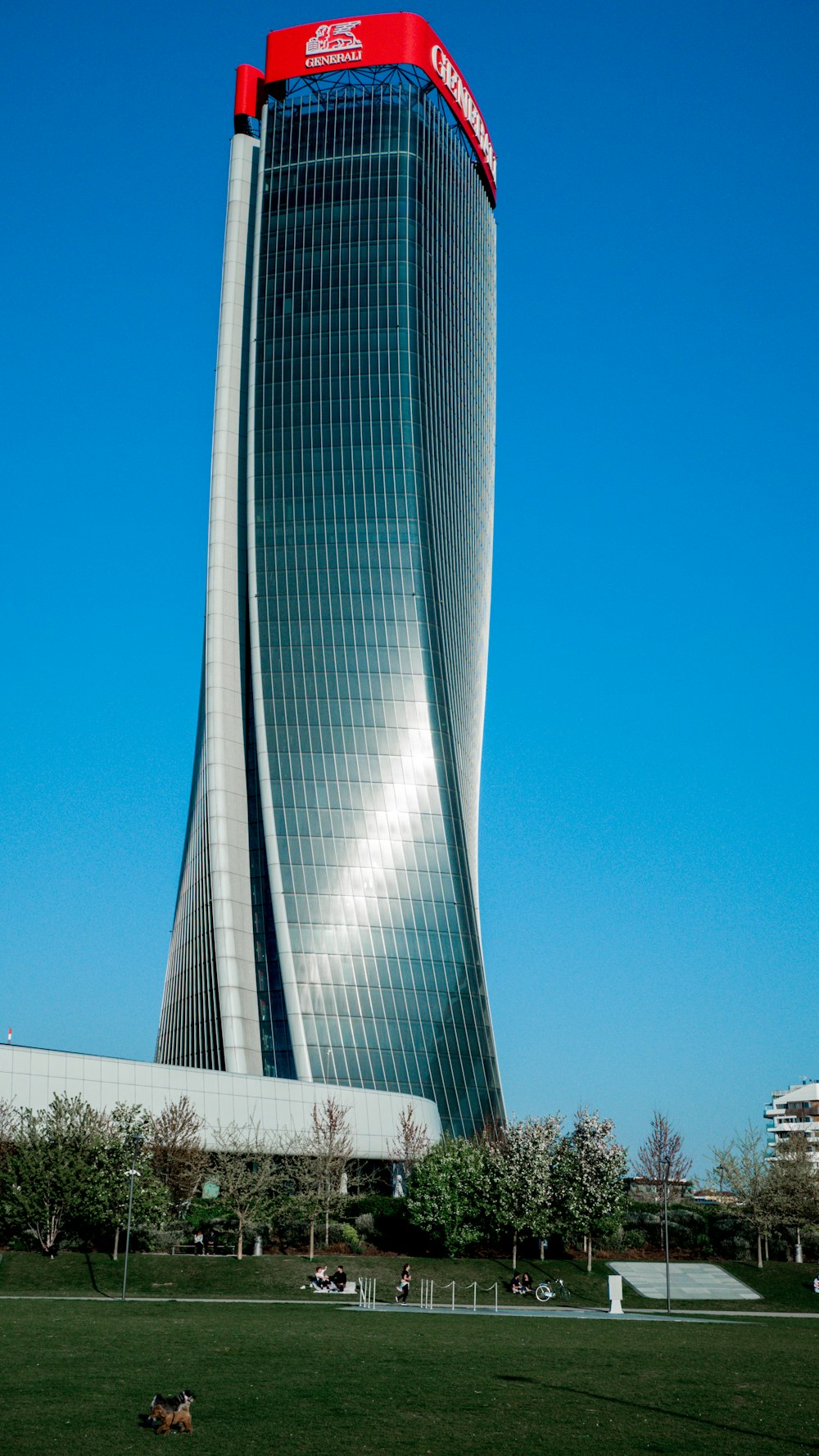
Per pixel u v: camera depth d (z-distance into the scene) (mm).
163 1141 86062
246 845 131625
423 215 152625
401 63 155750
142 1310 55344
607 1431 30703
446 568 143750
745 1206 96562
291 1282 72125
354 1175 109188
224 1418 30531
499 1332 51875
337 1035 125438
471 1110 126625
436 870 132375
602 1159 85188
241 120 156750
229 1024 124750
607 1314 67125
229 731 133750
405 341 145250
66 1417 29688
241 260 148375
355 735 133875
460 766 140250
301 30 157625
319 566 137875
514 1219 83438
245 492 140875
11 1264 68375
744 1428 31734
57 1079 88312
